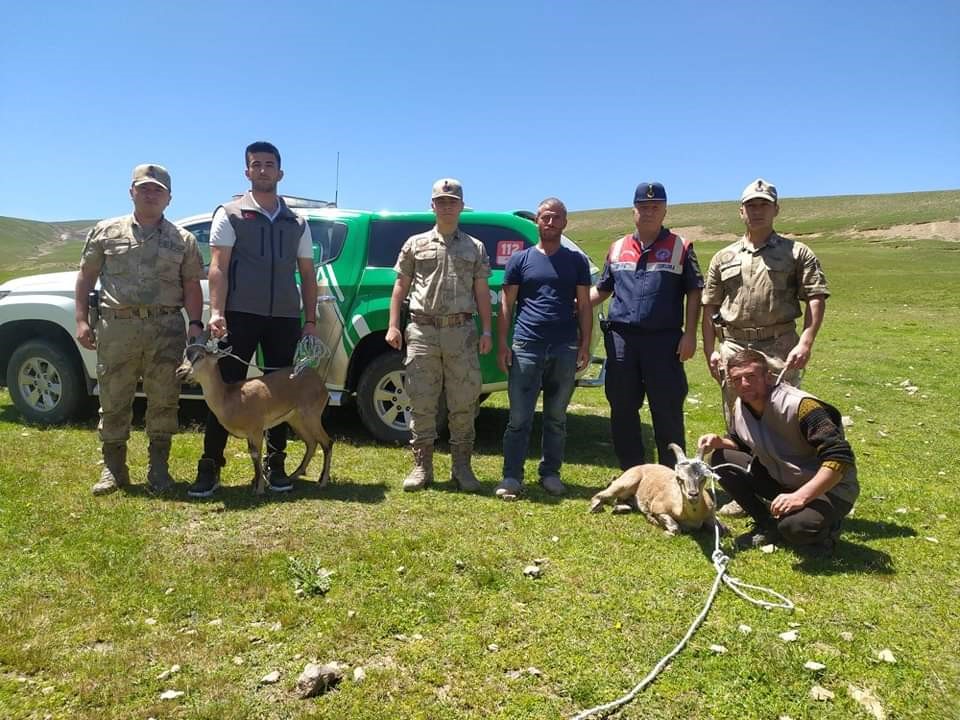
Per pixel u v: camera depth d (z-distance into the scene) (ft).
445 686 9.20
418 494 16.47
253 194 16.20
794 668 9.59
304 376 16.58
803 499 12.69
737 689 9.18
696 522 14.29
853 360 39.09
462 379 16.62
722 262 15.75
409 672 9.47
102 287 15.83
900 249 162.20
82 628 10.40
